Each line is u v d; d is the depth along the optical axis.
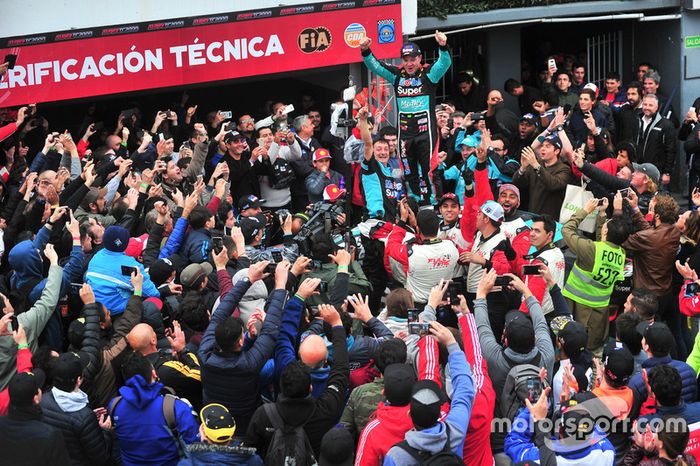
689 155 16.59
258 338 8.03
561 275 10.85
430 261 10.74
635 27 19.09
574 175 13.52
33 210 11.67
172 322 9.65
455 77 18.62
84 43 16.02
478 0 17.52
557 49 20.27
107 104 19.12
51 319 9.58
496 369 8.17
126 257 10.23
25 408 7.32
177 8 16.14
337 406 7.83
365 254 12.52
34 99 16.03
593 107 16.64
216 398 7.96
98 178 13.14
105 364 8.70
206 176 15.17
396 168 14.11
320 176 15.02
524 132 16.05
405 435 6.90
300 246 11.24
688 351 12.07
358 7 16.30
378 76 16.33
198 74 16.30
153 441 7.71
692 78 18.23
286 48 16.30
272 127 16.31
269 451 7.34
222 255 9.36
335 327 8.22
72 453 7.67
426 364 7.87
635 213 12.28
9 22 15.80
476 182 11.91
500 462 7.75
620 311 12.42
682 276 11.60
